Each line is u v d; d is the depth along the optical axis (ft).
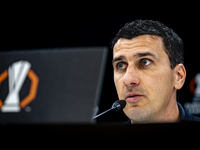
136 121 6.64
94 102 3.38
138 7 13.80
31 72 3.66
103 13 14.21
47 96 3.54
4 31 15.74
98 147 3.29
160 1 13.56
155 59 6.58
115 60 6.93
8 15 15.65
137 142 3.27
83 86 3.46
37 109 3.52
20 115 3.56
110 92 12.48
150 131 3.29
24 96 3.60
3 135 3.38
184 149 3.26
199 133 3.26
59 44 15.03
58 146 3.31
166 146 3.27
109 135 3.29
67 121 3.40
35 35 15.40
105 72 12.55
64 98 3.48
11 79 3.70
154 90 6.50
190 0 13.23
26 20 15.64
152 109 6.52
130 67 6.58
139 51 6.56
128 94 6.57
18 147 3.35
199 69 12.75
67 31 14.87
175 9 13.42
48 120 3.46
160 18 13.56
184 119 7.02
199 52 12.85
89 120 3.34
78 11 14.69
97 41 14.25
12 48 15.70
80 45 14.53
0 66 3.78
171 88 6.82
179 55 7.20
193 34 13.03
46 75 3.60
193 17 13.20
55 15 15.08
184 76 7.13
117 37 7.08
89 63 3.51
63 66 3.58
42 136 3.33
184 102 12.66
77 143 3.30
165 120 6.75
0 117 3.60
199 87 12.69
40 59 3.68
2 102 3.65
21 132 3.35
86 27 14.44
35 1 15.15
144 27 6.84
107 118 12.12
